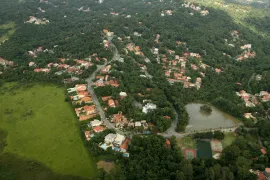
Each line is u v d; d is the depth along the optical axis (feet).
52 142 580.30
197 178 475.72
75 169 511.81
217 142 590.96
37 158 538.88
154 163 501.15
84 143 571.69
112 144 555.28
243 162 502.79
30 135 602.03
